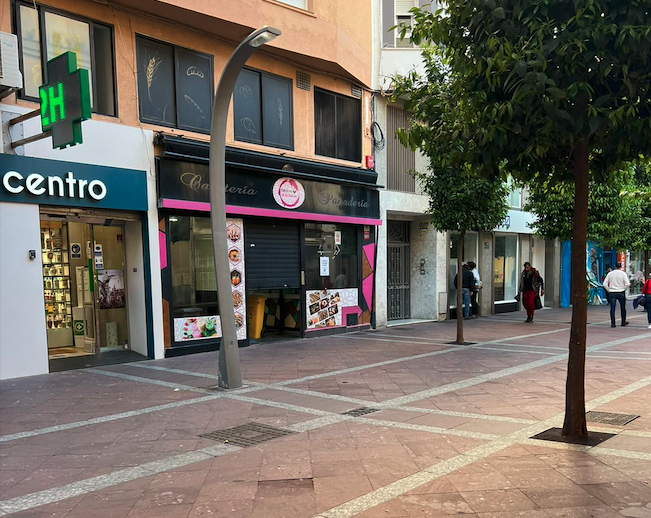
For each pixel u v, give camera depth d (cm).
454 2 478
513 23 446
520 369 855
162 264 996
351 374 834
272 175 1161
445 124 584
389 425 561
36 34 850
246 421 586
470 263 1709
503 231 1941
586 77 426
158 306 988
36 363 834
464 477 414
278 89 1217
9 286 803
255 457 472
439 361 938
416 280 1692
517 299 1962
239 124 1138
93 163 895
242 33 1082
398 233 1677
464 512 356
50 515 366
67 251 1053
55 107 725
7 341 802
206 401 674
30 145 823
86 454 488
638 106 437
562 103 431
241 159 1097
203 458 473
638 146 452
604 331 1380
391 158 1545
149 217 975
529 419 573
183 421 589
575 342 506
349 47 1321
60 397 698
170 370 879
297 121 1254
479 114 475
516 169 510
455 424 561
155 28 990
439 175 1151
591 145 474
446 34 502
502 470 425
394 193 1515
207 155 1041
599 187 1416
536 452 465
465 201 1111
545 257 2231
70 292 1057
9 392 726
